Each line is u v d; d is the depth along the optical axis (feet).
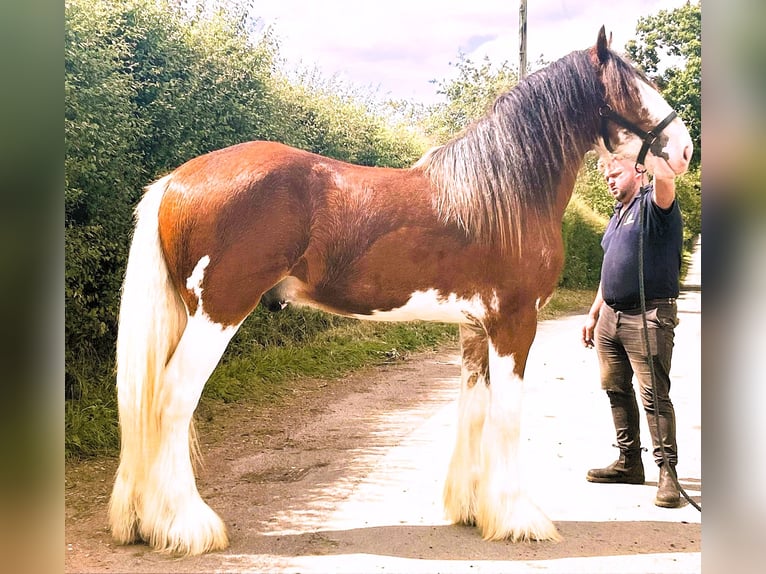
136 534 8.71
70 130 13.74
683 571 8.21
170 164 18.04
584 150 9.66
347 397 19.22
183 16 19.53
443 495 9.96
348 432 15.43
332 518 9.97
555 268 9.14
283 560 8.38
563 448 13.93
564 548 8.89
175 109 17.46
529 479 11.98
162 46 17.58
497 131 9.08
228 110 20.10
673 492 10.59
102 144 14.92
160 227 8.60
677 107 54.65
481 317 9.02
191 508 8.53
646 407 10.85
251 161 8.64
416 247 8.69
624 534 9.43
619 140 9.74
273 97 23.16
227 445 14.32
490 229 8.77
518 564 8.37
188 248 8.40
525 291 8.93
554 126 9.30
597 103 9.55
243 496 11.00
